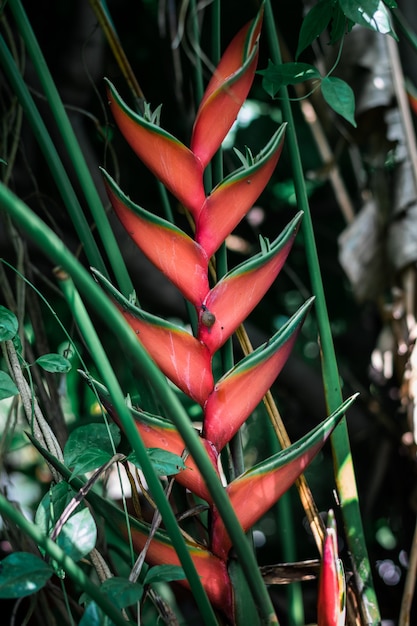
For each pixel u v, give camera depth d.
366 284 1.45
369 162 1.44
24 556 0.81
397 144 1.41
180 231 0.91
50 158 1.01
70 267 0.71
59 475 0.93
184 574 0.85
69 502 0.88
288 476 0.89
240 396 0.90
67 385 1.74
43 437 0.94
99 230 1.01
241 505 0.89
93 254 1.01
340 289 2.20
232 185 0.93
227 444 0.98
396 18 1.15
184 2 1.17
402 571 1.66
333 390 1.02
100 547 1.05
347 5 0.97
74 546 0.84
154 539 0.89
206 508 0.92
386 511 1.84
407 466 1.62
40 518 0.88
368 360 1.98
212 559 0.90
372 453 1.78
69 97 1.68
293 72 0.99
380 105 1.40
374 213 1.45
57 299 1.82
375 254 1.44
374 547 1.82
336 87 0.99
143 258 1.74
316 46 1.45
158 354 0.90
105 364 0.77
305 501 1.02
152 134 0.92
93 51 1.68
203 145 0.95
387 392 1.67
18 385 0.94
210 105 0.95
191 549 0.89
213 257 1.08
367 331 2.04
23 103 1.01
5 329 0.91
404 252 1.38
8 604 1.38
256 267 0.91
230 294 0.91
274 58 1.07
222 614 0.91
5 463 1.31
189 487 0.90
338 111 0.98
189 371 0.90
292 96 1.85
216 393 0.90
